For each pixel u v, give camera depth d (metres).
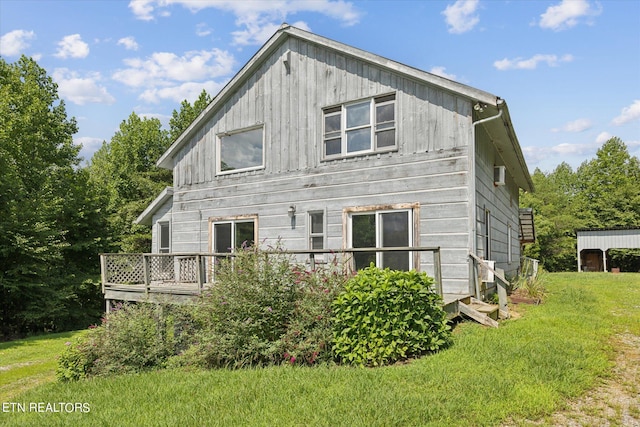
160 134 33.56
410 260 8.95
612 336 6.71
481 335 6.32
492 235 10.98
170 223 13.61
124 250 24.39
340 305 5.93
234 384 5.03
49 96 22.44
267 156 11.41
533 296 10.25
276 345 6.05
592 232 30.38
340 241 9.95
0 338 16.39
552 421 3.70
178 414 4.21
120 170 30.73
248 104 11.96
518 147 11.09
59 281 17.22
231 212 12.03
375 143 9.66
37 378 8.08
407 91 9.28
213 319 6.66
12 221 15.62
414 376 4.68
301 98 10.91
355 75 10.03
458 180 8.55
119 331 7.11
